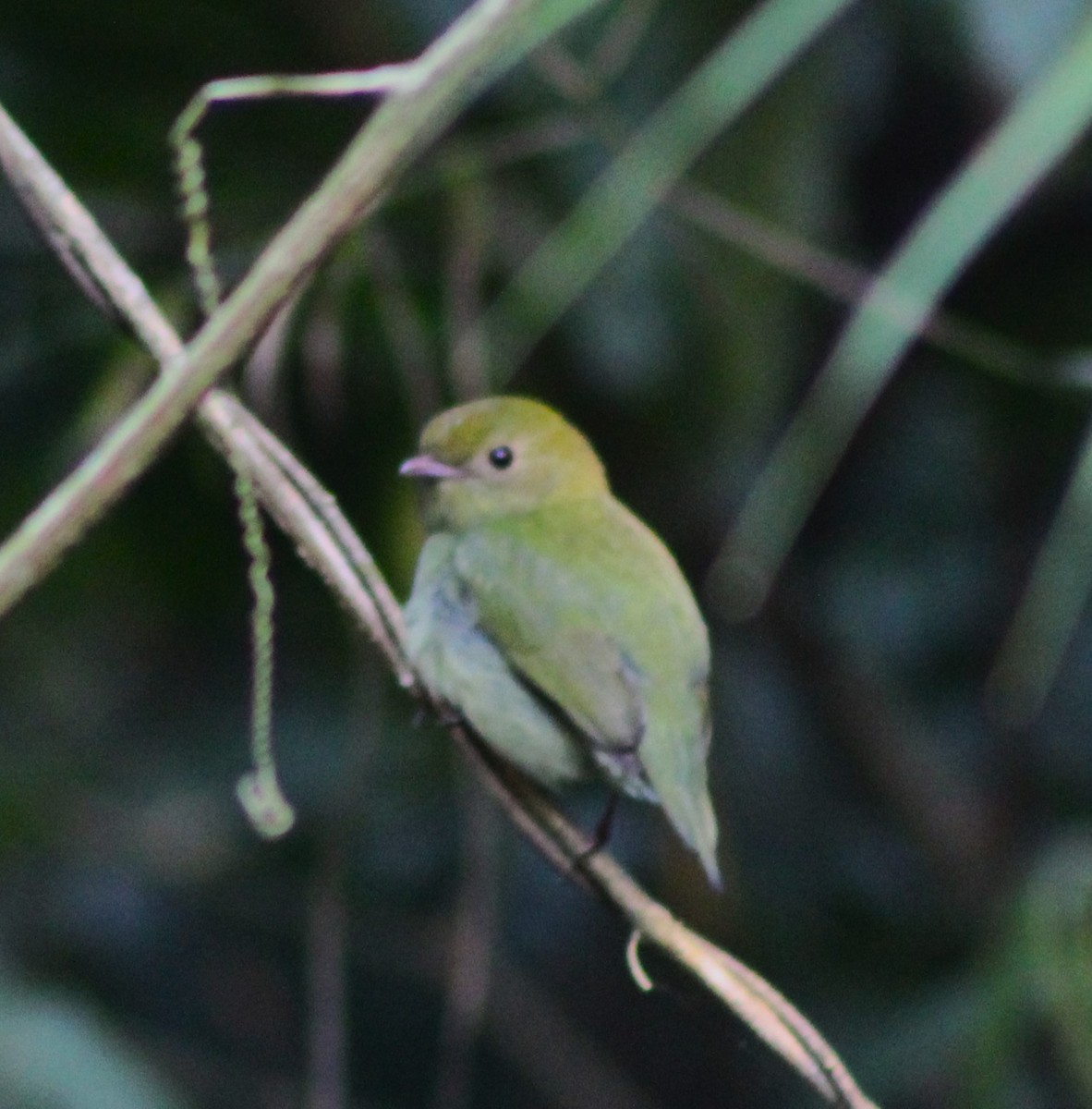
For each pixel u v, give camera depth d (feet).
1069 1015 25.04
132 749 42.11
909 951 39.42
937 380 39.09
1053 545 33.96
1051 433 38.47
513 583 25.68
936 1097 33.91
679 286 31.01
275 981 42.37
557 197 31.81
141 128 31.45
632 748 24.72
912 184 36.01
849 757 39.99
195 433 32.27
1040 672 35.63
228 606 36.60
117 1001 40.93
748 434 32.12
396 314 28.71
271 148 31.83
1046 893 25.77
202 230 16.79
